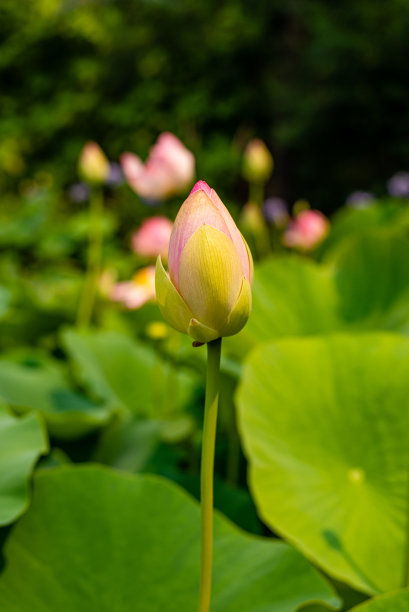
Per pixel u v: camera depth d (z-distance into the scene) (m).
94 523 1.25
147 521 1.25
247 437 1.40
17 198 7.14
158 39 7.71
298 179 7.20
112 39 7.76
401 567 1.32
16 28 7.95
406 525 1.28
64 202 6.51
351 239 1.86
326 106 6.57
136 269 2.90
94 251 2.11
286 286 1.83
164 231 1.81
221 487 1.54
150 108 7.46
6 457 1.29
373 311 1.81
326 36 6.29
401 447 1.40
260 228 2.43
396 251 1.82
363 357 1.47
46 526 1.25
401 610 1.12
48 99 7.94
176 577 1.22
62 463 1.50
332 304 1.84
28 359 1.85
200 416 1.82
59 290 2.32
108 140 7.69
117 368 1.83
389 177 6.84
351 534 1.34
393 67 6.36
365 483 1.39
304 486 1.38
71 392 1.72
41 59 8.00
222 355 1.68
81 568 1.23
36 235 3.80
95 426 1.54
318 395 1.45
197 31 7.64
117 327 2.14
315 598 1.19
